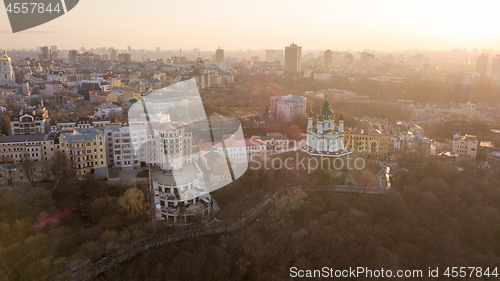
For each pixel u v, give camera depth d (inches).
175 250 6643.7
